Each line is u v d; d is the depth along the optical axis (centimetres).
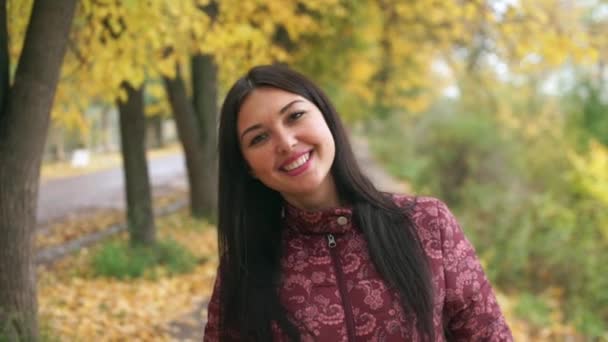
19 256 316
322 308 142
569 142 1210
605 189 845
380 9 814
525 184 1213
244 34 467
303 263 148
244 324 148
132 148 685
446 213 152
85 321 446
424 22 894
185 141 953
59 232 864
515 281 849
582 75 1271
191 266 682
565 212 866
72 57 435
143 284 596
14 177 309
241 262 151
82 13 414
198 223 928
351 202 151
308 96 146
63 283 577
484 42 947
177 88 911
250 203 155
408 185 1658
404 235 144
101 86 464
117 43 417
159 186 1574
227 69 569
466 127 1430
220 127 152
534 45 596
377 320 139
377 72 1286
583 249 810
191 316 518
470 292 145
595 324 697
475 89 1358
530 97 1370
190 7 417
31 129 309
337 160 150
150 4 388
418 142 1838
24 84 305
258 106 142
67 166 2256
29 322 323
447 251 146
